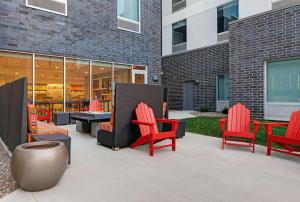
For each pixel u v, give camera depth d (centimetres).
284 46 797
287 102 804
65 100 818
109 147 463
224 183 276
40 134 358
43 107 772
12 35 690
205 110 1329
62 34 791
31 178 239
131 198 236
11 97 423
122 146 454
